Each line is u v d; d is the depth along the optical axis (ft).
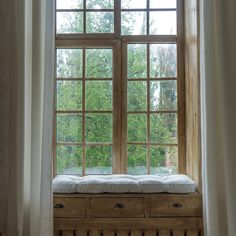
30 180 6.82
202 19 6.95
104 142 8.30
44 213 6.57
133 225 7.01
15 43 6.79
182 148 8.23
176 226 7.02
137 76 8.34
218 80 6.74
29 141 6.91
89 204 7.03
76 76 8.31
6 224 6.77
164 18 8.31
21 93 6.74
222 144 6.76
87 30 8.34
